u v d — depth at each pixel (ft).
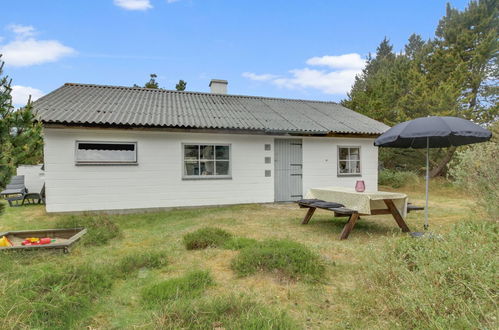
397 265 8.98
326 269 12.14
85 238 16.08
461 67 48.44
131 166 27.55
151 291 9.82
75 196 25.93
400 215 18.53
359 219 23.56
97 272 11.10
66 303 8.57
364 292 9.18
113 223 19.79
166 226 21.34
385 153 50.52
